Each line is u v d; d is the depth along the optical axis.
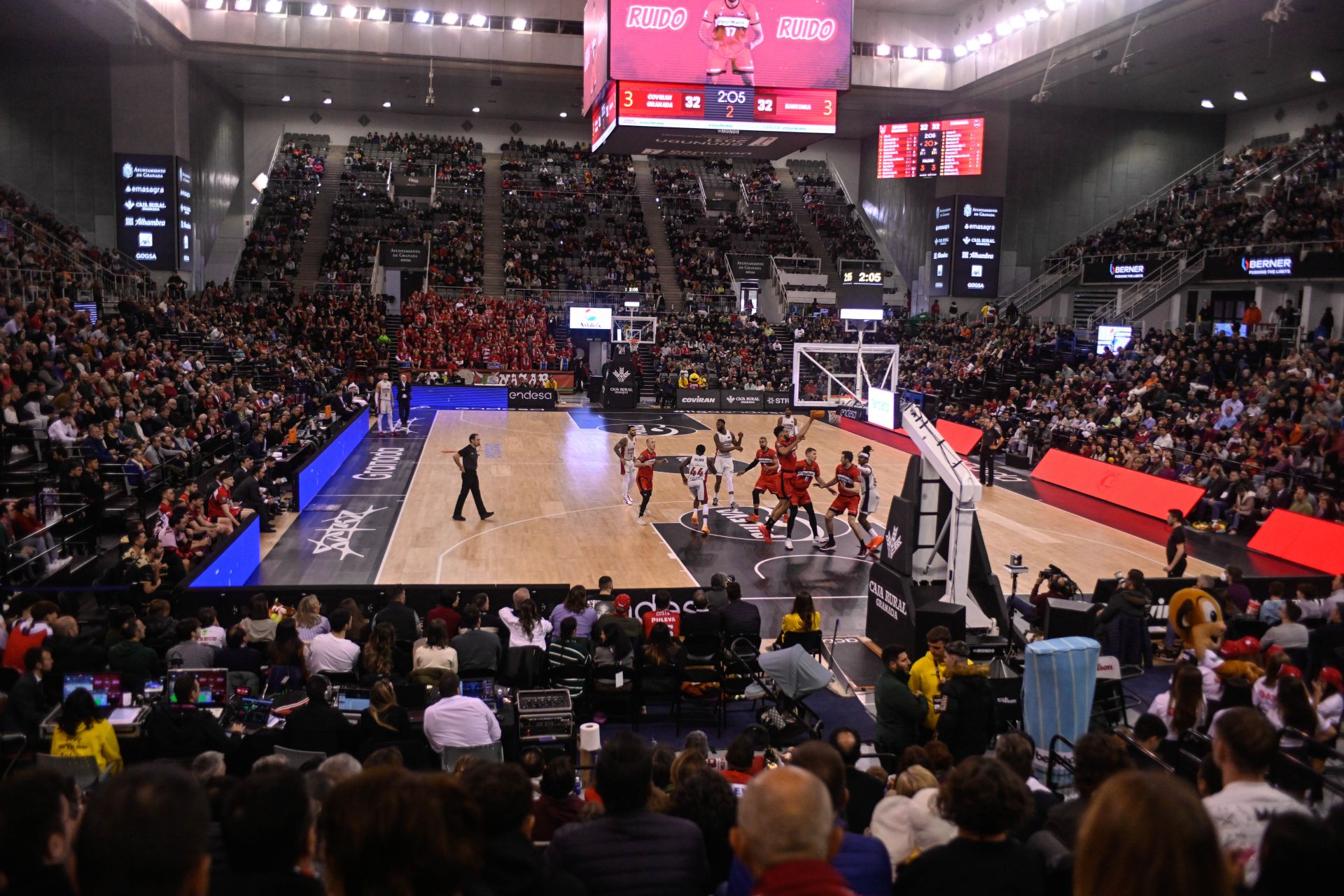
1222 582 12.18
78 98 37.66
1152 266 36.47
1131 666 11.23
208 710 7.48
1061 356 34.78
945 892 3.25
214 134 43.75
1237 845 3.40
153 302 30.36
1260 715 3.61
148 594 11.42
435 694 8.14
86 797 5.61
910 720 8.27
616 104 28.44
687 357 41.34
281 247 44.78
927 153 41.78
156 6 33.91
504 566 16.02
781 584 15.42
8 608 10.80
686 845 3.60
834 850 2.31
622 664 9.52
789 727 8.74
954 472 11.21
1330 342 26.55
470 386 37.34
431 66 40.25
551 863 3.54
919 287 48.41
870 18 41.72
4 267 24.75
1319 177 33.94
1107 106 43.00
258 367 30.27
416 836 2.22
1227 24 29.83
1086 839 2.00
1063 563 17.17
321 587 11.75
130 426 18.33
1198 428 23.97
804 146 31.55
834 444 30.42
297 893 2.52
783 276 47.97
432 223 48.66
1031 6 36.31
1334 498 18.70
